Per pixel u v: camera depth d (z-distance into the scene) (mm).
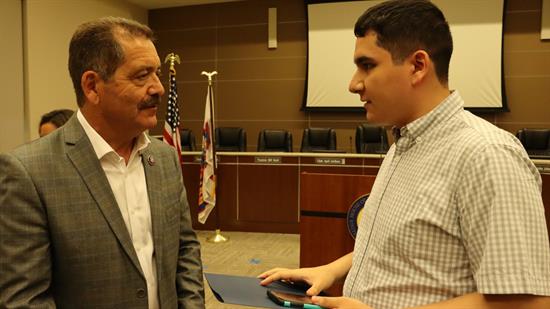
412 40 911
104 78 1086
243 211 5594
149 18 8039
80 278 1071
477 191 798
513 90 6500
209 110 5211
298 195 5414
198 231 5652
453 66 6531
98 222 1092
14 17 5430
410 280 890
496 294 757
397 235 914
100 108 1124
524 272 730
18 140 5508
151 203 1222
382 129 5934
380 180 1085
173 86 4910
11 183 1017
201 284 1335
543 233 760
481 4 6379
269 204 5508
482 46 6430
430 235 870
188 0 7516
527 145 5641
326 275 1194
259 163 5500
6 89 5340
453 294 850
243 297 1064
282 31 7359
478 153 819
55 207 1052
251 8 7508
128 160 1226
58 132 1152
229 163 5602
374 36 941
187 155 5613
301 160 5367
